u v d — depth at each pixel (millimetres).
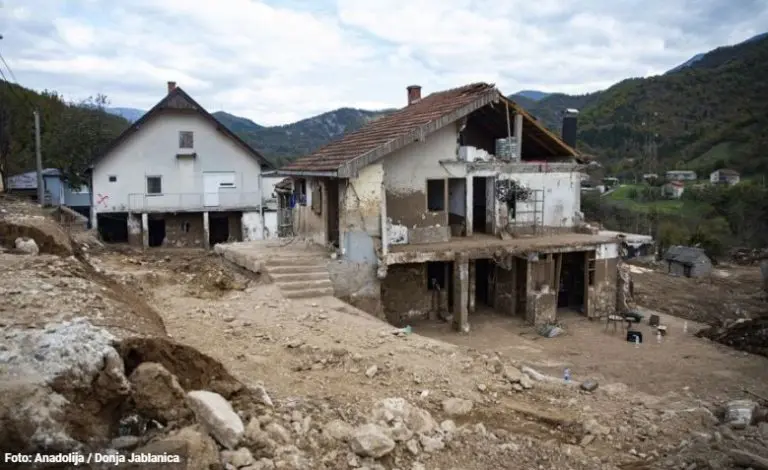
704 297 24422
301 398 6727
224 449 4871
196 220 34094
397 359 8711
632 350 14289
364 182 14977
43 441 3969
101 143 38562
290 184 24125
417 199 16922
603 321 17625
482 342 14828
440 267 17922
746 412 8320
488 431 6770
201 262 16953
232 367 7746
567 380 9617
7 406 4059
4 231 10578
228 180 34219
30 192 32875
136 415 4793
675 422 7695
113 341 5207
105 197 32000
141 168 32562
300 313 11297
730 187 57375
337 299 13227
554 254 17891
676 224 49688
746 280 30859
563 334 15891
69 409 4328
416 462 5699
